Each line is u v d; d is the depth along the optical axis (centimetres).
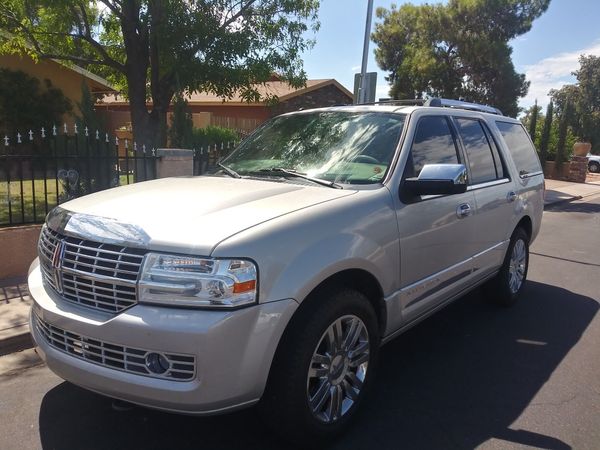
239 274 257
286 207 303
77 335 280
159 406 262
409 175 373
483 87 2030
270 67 1220
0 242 587
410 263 365
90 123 856
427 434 325
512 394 377
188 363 254
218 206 300
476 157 478
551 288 661
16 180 1102
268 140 445
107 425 330
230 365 256
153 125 1270
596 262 830
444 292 418
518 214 543
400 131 393
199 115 1927
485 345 466
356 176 365
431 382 393
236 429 326
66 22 1158
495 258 507
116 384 266
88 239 285
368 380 336
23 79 1627
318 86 2273
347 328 316
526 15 1902
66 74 1781
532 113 2677
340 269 298
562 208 1641
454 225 414
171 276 257
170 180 390
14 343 445
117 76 1445
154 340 254
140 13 1170
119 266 270
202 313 254
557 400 369
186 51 1170
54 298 299
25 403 356
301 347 281
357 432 326
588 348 462
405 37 2167
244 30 1204
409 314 375
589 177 3197
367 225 323
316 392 299
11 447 307
